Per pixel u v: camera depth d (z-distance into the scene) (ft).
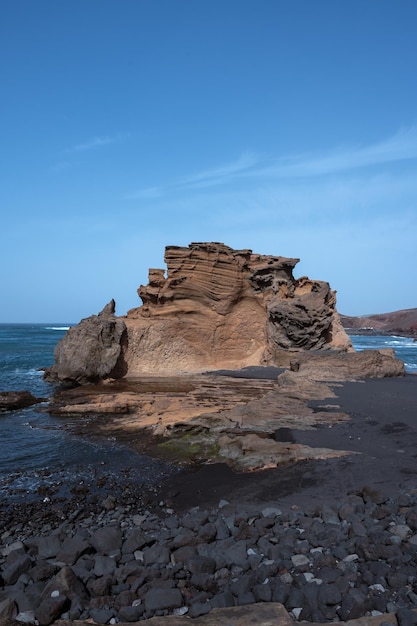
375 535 22.82
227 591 18.76
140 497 36.88
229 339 126.21
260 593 18.25
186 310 123.24
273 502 31.68
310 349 118.52
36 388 96.84
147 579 20.34
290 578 19.44
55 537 25.11
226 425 54.13
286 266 131.34
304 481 35.63
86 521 31.81
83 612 18.10
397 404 64.49
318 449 43.11
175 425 55.16
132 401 72.43
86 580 20.33
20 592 19.24
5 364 141.28
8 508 35.37
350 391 75.46
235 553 22.11
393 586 18.38
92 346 102.12
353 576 19.20
